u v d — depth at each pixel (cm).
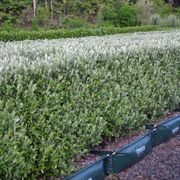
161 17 2666
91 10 2608
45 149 395
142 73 586
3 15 2252
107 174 466
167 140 595
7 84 369
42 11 2347
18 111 372
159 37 930
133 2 2847
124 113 537
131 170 485
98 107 488
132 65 563
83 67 462
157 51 628
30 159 382
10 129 359
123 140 543
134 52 573
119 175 470
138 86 577
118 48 575
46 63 413
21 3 2362
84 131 461
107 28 1789
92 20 2566
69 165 435
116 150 486
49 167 408
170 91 668
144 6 2766
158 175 467
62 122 423
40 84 401
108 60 511
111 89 513
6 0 2323
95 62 482
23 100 380
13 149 358
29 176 393
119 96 523
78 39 947
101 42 732
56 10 2470
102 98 495
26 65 402
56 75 421
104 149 504
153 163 505
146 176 465
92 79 475
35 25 2158
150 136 553
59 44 696
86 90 464
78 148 453
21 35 1459
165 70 652
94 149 495
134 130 574
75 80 445
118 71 531
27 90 382
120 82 535
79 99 450
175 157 525
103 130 506
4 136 353
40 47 613
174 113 682
